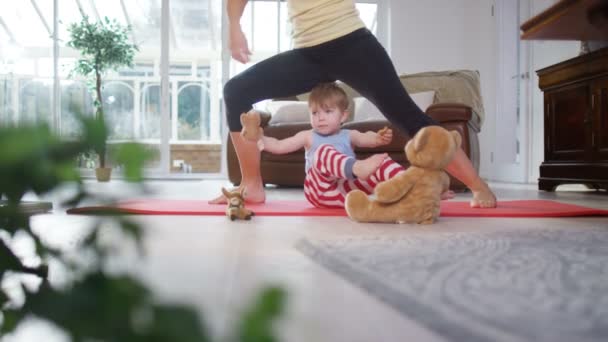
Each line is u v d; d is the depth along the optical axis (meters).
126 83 6.59
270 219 1.89
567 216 2.01
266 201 2.62
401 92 2.11
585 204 2.75
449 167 2.30
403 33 6.85
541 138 5.31
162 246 1.22
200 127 6.95
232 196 1.91
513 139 5.94
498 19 6.20
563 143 3.91
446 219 1.93
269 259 1.05
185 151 7.05
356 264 0.97
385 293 0.74
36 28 6.45
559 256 1.08
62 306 0.14
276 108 4.71
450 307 0.67
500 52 6.16
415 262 1.00
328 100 2.21
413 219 1.76
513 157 5.95
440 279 0.84
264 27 6.69
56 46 6.45
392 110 2.12
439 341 0.54
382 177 2.06
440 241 1.29
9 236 0.19
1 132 0.12
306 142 2.27
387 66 2.11
